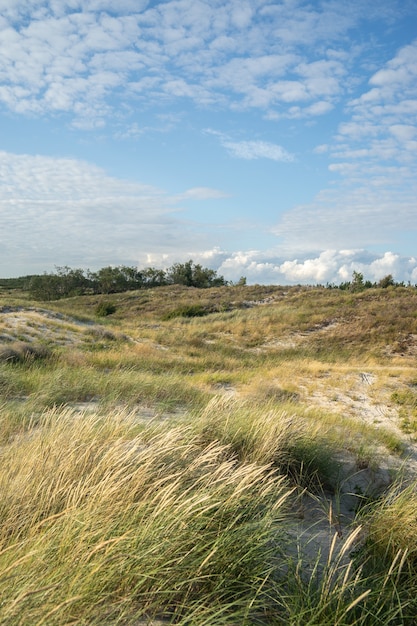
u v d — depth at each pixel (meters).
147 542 2.58
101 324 27.75
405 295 35.41
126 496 3.04
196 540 2.77
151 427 4.93
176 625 2.13
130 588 2.39
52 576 2.22
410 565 3.24
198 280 77.38
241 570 2.74
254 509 3.39
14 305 26.83
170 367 17.03
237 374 16.22
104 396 8.86
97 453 3.63
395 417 11.58
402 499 4.00
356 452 6.75
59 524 2.70
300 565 2.99
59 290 70.69
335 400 13.16
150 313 39.75
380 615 2.70
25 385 9.45
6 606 1.95
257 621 2.53
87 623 2.04
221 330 29.27
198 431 5.30
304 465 5.31
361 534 3.84
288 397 13.09
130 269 76.25
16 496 3.08
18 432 5.53
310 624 2.38
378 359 21.53
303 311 32.41
